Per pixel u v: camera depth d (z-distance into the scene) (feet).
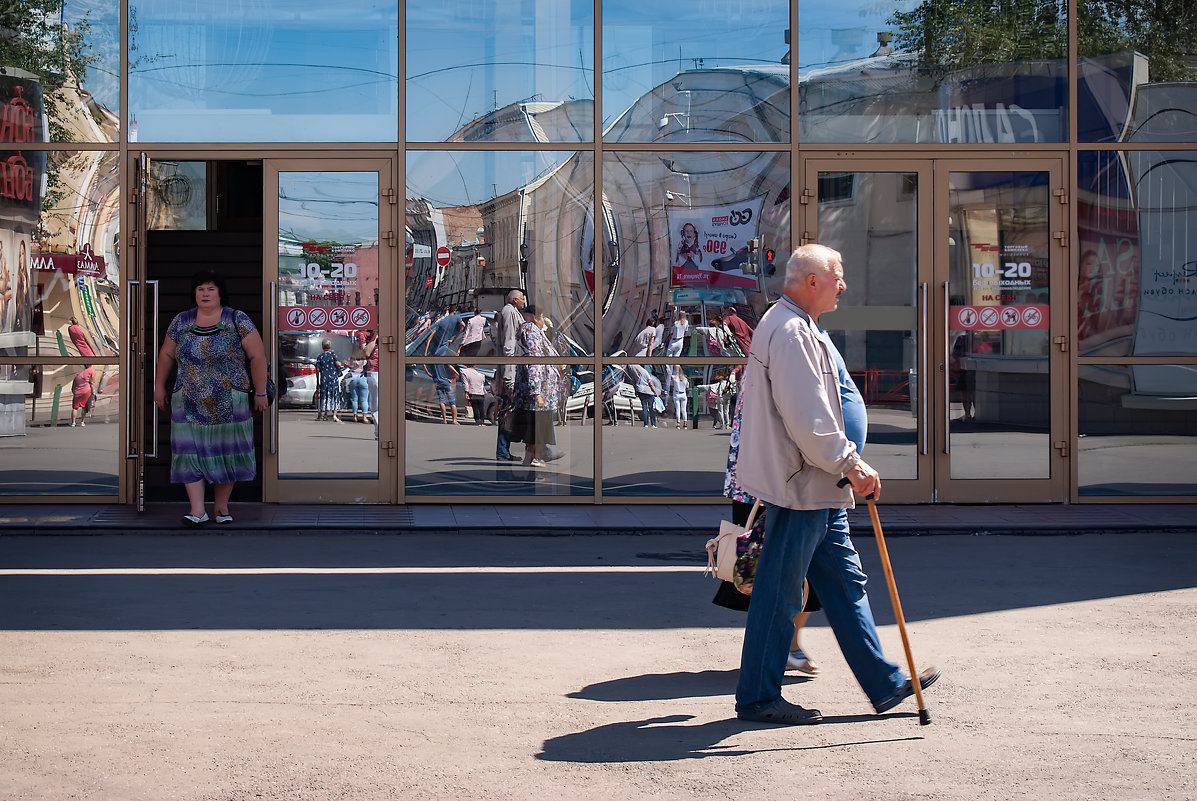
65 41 32.17
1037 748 14.30
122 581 23.32
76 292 32.09
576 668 17.74
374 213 32.63
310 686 16.65
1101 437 33.47
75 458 31.96
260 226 35.81
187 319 29.09
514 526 29.48
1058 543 28.40
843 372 16.44
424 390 32.65
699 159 33.17
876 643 15.65
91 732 14.64
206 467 28.94
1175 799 12.68
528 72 32.94
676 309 33.14
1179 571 25.04
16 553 26.07
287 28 32.50
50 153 32.07
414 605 21.65
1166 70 33.65
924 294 33.04
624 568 25.23
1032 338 33.45
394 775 13.32
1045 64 33.55
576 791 12.89
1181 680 17.19
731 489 17.81
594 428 32.89
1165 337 33.60
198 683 16.71
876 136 33.42
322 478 32.55
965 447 33.27
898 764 13.75
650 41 33.14
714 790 12.92
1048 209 33.47
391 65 32.68
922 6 33.37
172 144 32.30
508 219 32.86
